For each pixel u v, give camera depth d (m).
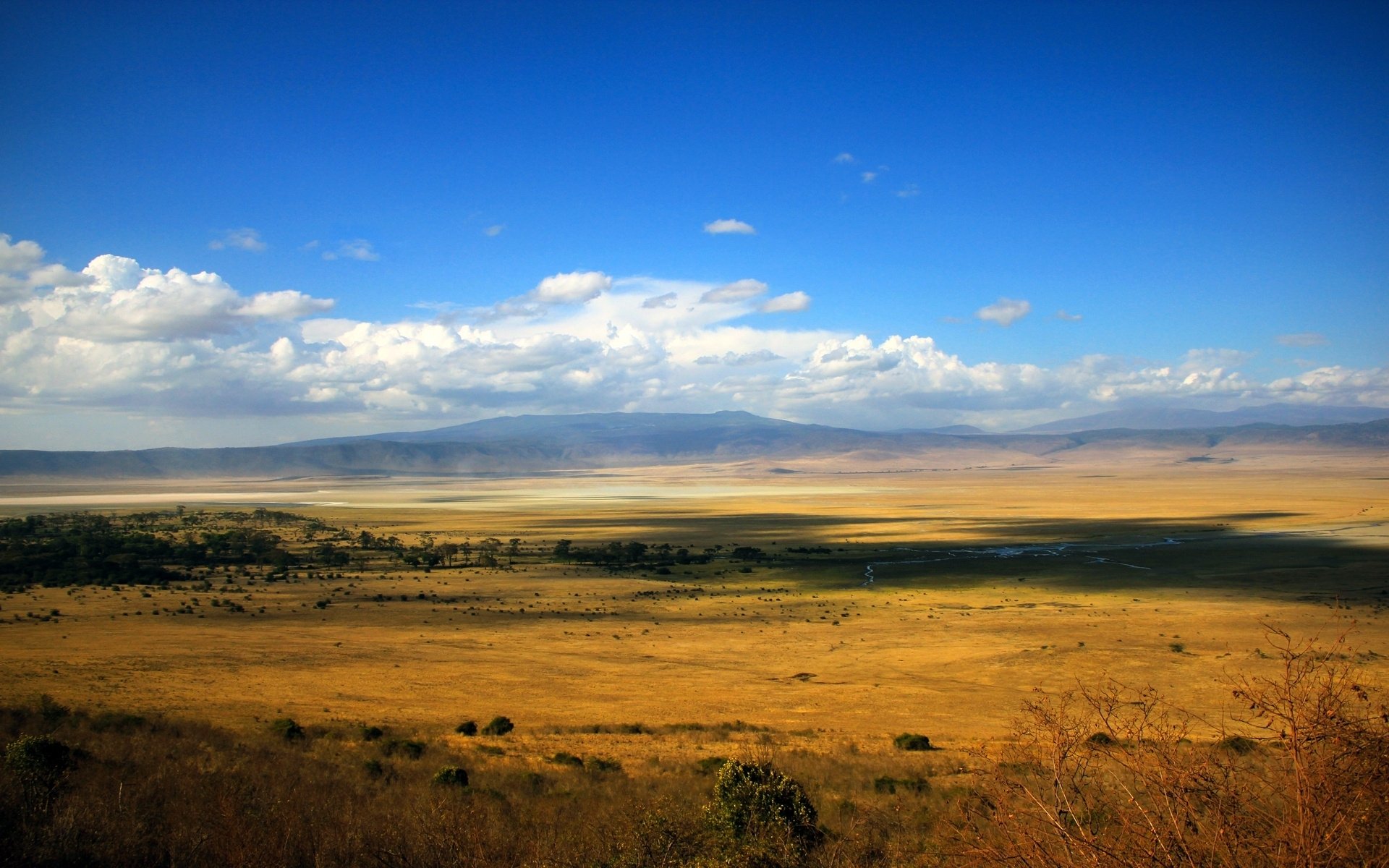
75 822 15.88
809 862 15.07
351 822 16.98
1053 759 8.81
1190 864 7.40
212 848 15.53
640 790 26.28
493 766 32.28
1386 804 7.18
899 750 36.91
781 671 65.12
